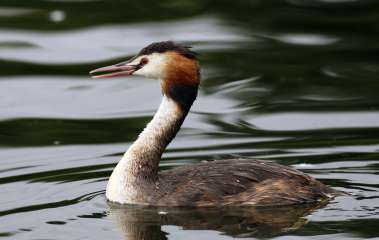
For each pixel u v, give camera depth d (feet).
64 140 54.49
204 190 40.91
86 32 77.30
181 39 74.69
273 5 83.82
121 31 77.30
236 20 79.97
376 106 59.62
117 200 41.73
